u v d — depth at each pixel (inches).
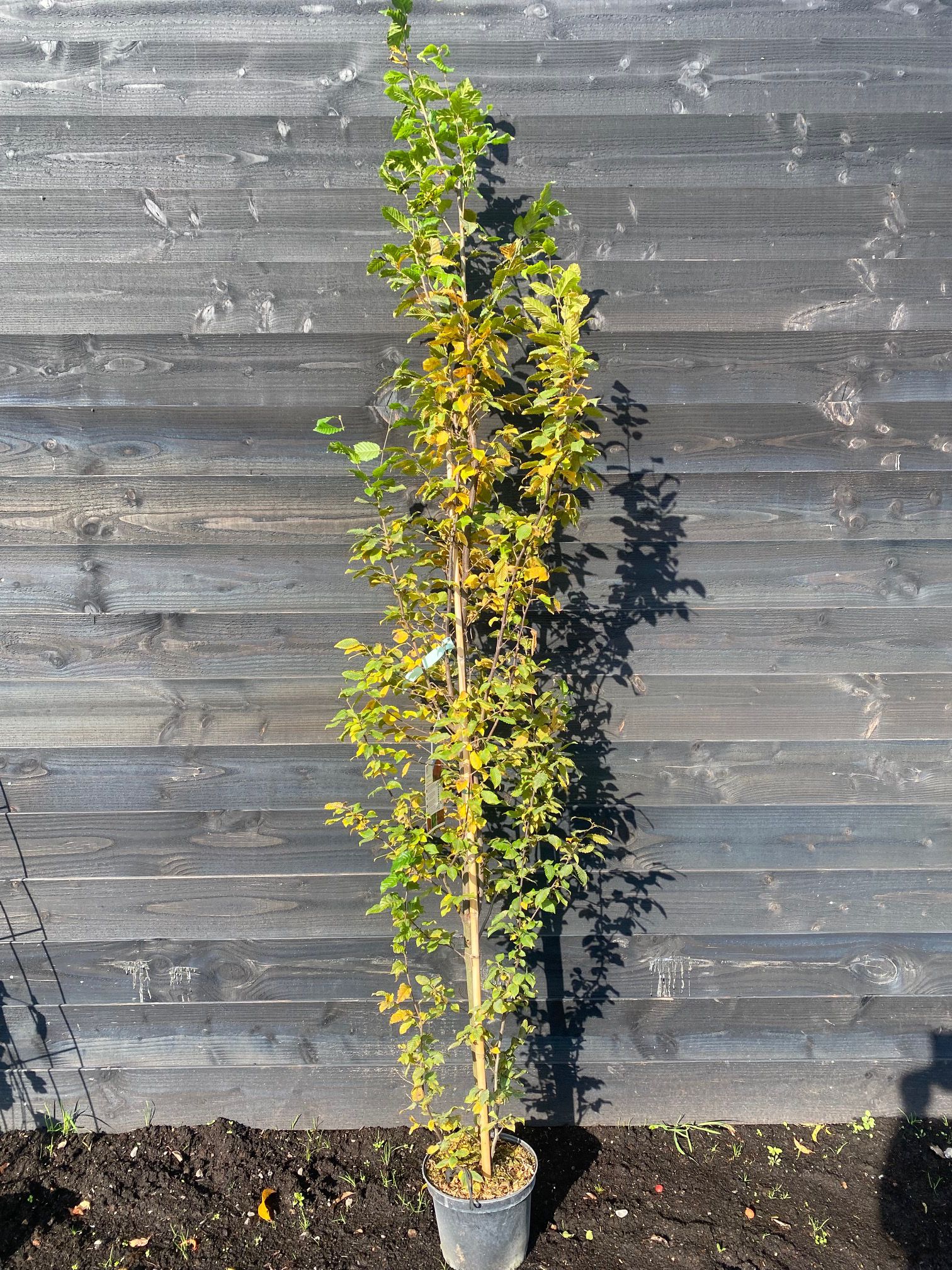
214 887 96.0
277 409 90.7
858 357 91.9
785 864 97.5
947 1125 98.7
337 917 96.5
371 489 76.4
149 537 91.7
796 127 89.3
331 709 94.0
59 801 94.8
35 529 91.3
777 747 96.1
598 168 89.0
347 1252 83.6
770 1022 99.1
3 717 93.5
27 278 88.7
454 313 77.0
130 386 90.3
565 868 81.0
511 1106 98.6
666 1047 99.0
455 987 97.0
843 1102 99.3
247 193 88.5
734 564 93.7
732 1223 87.0
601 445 92.2
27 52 86.7
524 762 79.9
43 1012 97.1
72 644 92.7
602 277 90.1
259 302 89.6
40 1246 83.9
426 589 82.7
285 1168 92.8
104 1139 96.7
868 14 88.2
